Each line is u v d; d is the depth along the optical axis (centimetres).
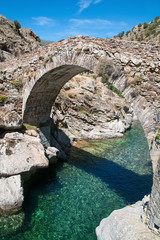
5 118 1261
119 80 983
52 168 1716
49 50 1377
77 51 1158
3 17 3225
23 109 1664
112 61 998
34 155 1300
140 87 899
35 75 1499
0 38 2555
